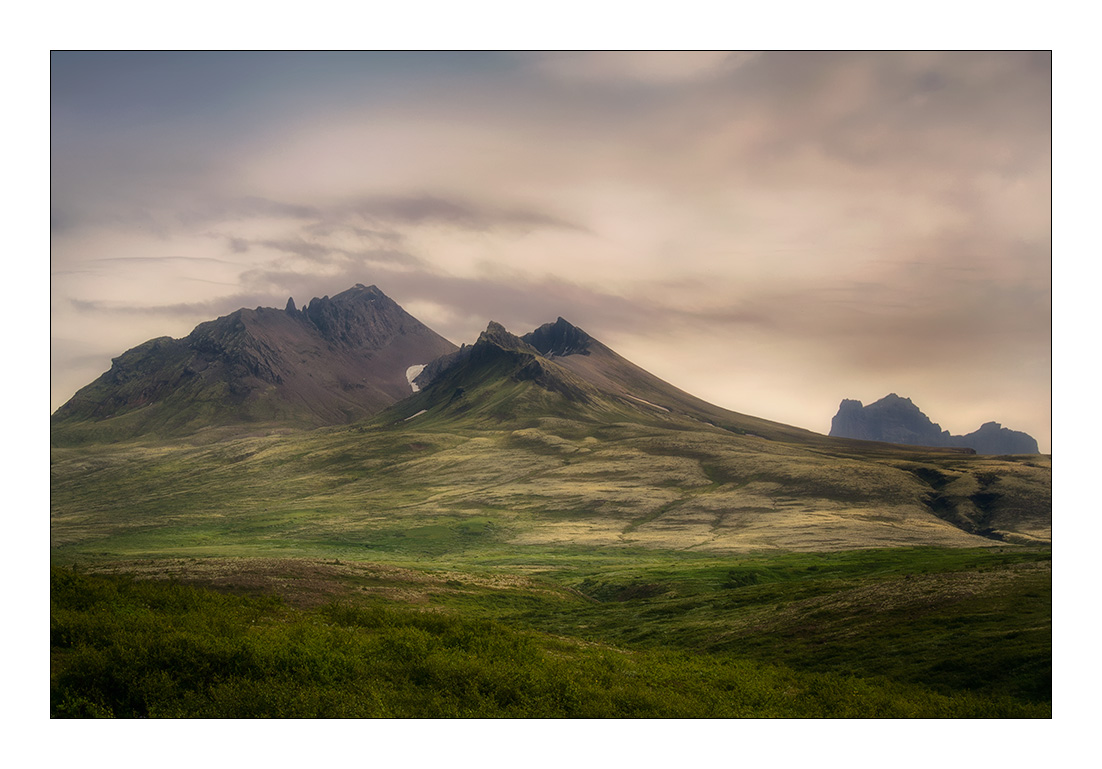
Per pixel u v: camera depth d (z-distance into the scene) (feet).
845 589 229.86
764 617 204.03
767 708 101.24
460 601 269.03
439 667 98.43
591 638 215.10
